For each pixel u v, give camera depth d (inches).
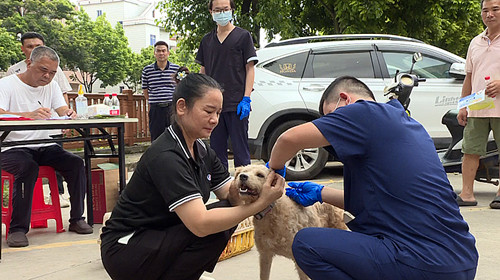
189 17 439.5
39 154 161.8
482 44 190.2
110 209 180.4
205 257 88.0
